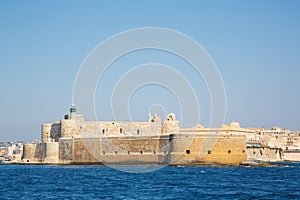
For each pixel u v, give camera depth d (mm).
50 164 151125
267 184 82625
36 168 137000
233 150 127500
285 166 140000
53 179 98625
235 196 66562
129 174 109562
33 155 164625
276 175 102062
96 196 68750
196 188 76875
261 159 168750
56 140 159125
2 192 75000
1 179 99250
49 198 67188
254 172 110500
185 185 81688
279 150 181625
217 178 94438
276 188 76125
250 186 79312
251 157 165750
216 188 76562
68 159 148875
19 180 96812
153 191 73812
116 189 77438
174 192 72000
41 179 98875
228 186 79375
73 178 100688
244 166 129000
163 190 74875
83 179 97812
